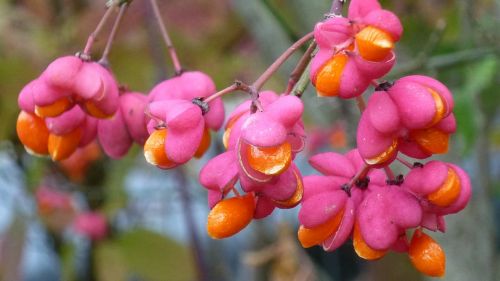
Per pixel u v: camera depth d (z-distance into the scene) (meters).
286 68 0.30
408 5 0.31
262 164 0.18
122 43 0.32
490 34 0.28
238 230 0.19
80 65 0.21
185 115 0.19
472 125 0.29
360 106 0.20
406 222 0.19
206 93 0.21
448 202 0.19
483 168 0.28
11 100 0.32
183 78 0.21
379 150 0.19
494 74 0.30
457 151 0.29
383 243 0.19
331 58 0.18
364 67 0.18
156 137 0.19
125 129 0.22
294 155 0.19
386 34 0.18
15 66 0.32
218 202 0.19
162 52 0.32
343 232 0.20
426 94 0.19
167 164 0.19
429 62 0.27
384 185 0.20
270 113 0.18
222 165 0.19
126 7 0.22
